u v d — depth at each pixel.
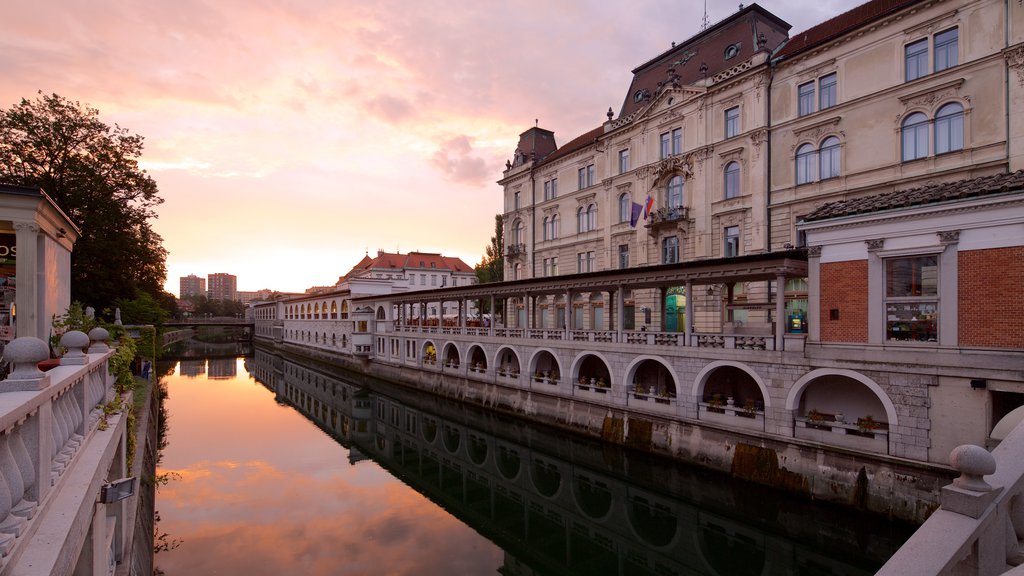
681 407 20.17
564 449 25.19
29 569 3.77
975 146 19.42
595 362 27.88
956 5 19.94
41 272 14.60
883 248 14.81
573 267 39.50
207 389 45.22
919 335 14.17
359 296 52.50
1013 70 18.53
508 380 29.94
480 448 27.11
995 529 3.90
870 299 15.05
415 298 41.84
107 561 7.51
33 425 4.60
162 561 14.27
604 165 36.69
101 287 31.80
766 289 25.45
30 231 13.62
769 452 17.03
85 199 29.88
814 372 16.14
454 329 36.00
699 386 19.64
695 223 29.55
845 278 15.65
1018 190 12.44
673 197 31.61
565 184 40.69
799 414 17.48
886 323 14.78
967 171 19.62
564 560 15.62
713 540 17.02
